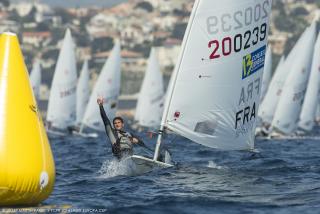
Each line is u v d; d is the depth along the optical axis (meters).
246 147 64.00
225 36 61.69
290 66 191.50
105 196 45.94
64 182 54.06
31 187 39.03
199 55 61.56
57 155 92.81
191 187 49.38
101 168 61.12
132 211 40.03
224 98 62.00
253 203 42.66
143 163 57.16
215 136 62.34
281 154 83.62
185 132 61.72
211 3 61.47
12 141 38.81
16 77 40.50
